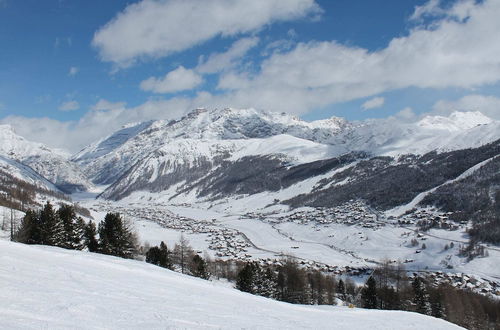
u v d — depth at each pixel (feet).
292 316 117.70
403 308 333.42
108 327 66.54
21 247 148.15
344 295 415.03
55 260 132.57
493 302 416.26
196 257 367.45
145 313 81.20
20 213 460.96
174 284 136.36
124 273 137.08
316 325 107.76
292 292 355.36
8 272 98.43
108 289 100.48
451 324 147.74
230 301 124.26
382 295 348.38
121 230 289.74
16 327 56.80
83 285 99.45
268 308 126.31
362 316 143.02
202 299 116.57
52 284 93.04
